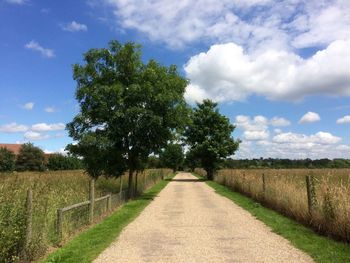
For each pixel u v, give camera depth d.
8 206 8.70
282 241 10.34
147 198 24.62
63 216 11.34
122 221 14.28
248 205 19.31
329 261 8.06
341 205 10.29
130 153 24.70
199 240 10.67
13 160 84.25
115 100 23.38
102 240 10.68
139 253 9.19
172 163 101.00
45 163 96.88
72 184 19.94
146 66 25.05
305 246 9.51
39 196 12.23
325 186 11.54
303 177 18.94
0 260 7.49
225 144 56.50
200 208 18.64
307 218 12.54
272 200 17.55
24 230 8.39
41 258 8.86
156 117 23.61
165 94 24.05
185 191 31.25
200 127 56.81
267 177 20.12
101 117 23.78
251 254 8.91
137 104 24.11
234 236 11.20
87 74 24.31
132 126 23.81
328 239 10.26
